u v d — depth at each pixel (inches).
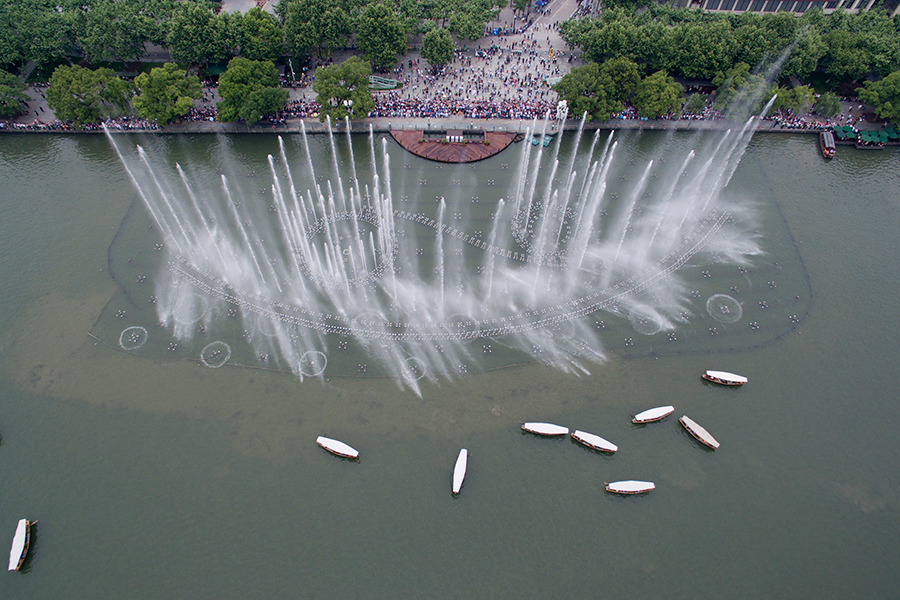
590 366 3631.9
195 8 5659.5
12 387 3508.9
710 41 5546.3
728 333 3828.7
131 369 3599.9
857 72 5639.8
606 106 5349.4
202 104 5772.6
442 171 5137.8
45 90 5605.3
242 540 2940.5
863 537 2979.8
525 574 2856.8
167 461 3208.7
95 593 2768.2
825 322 3909.9
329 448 3225.9
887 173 5132.9
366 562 2883.9
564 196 4889.3
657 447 3299.7
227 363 3622.0
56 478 3142.2
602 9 6668.3
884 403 3501.5
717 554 2918.3
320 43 5910.4
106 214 4623.5
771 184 5019.7
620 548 2942.9
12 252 4291.3
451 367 3614.7
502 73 6195.9
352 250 4379.9
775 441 3329.2
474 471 3184.1
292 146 5388.8
